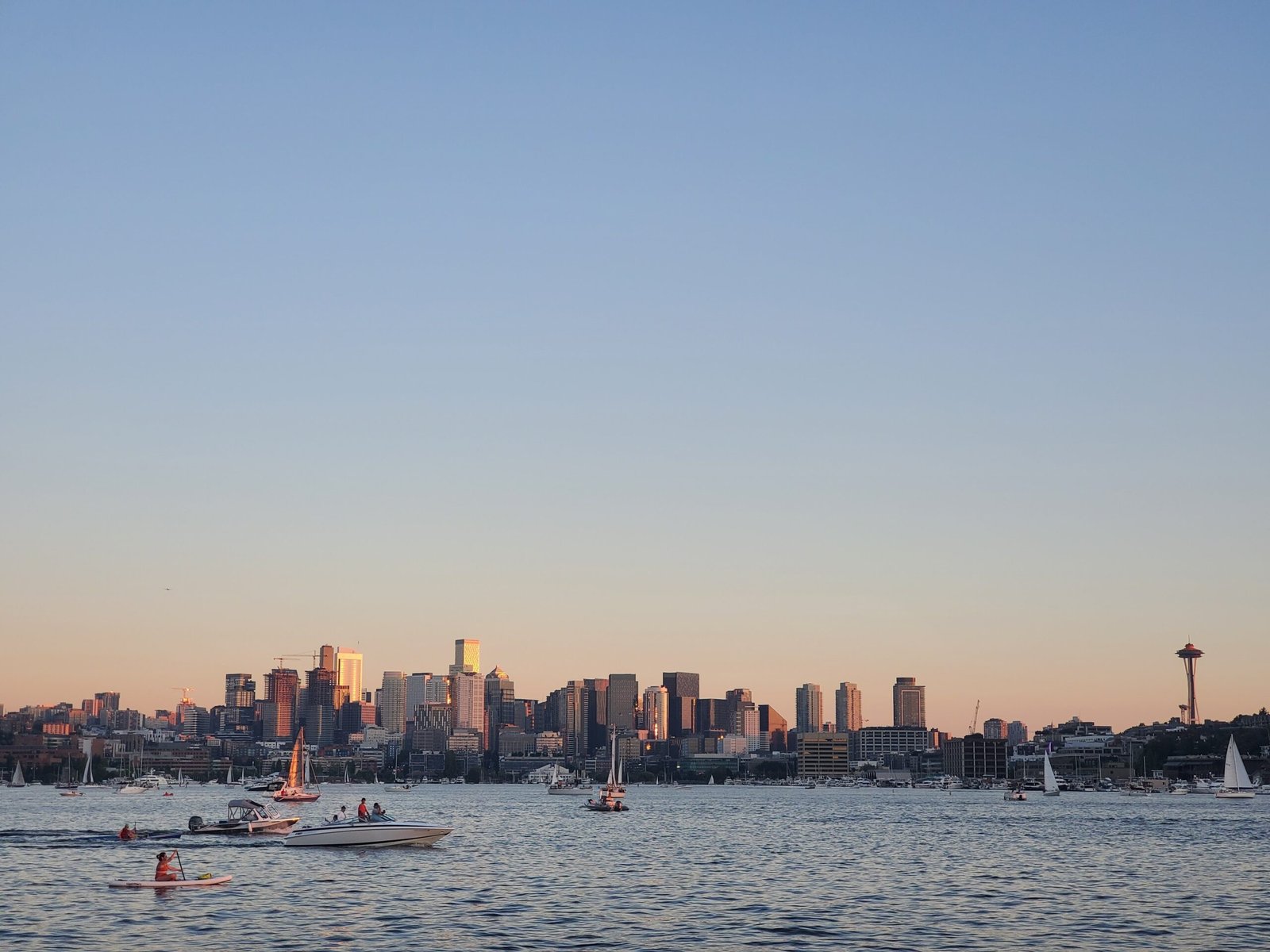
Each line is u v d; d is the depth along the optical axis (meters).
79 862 142.50
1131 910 111.31
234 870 134.50
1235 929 100.19
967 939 95.12
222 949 89.19
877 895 122.25
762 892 123.56
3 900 110.81
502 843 199.00
